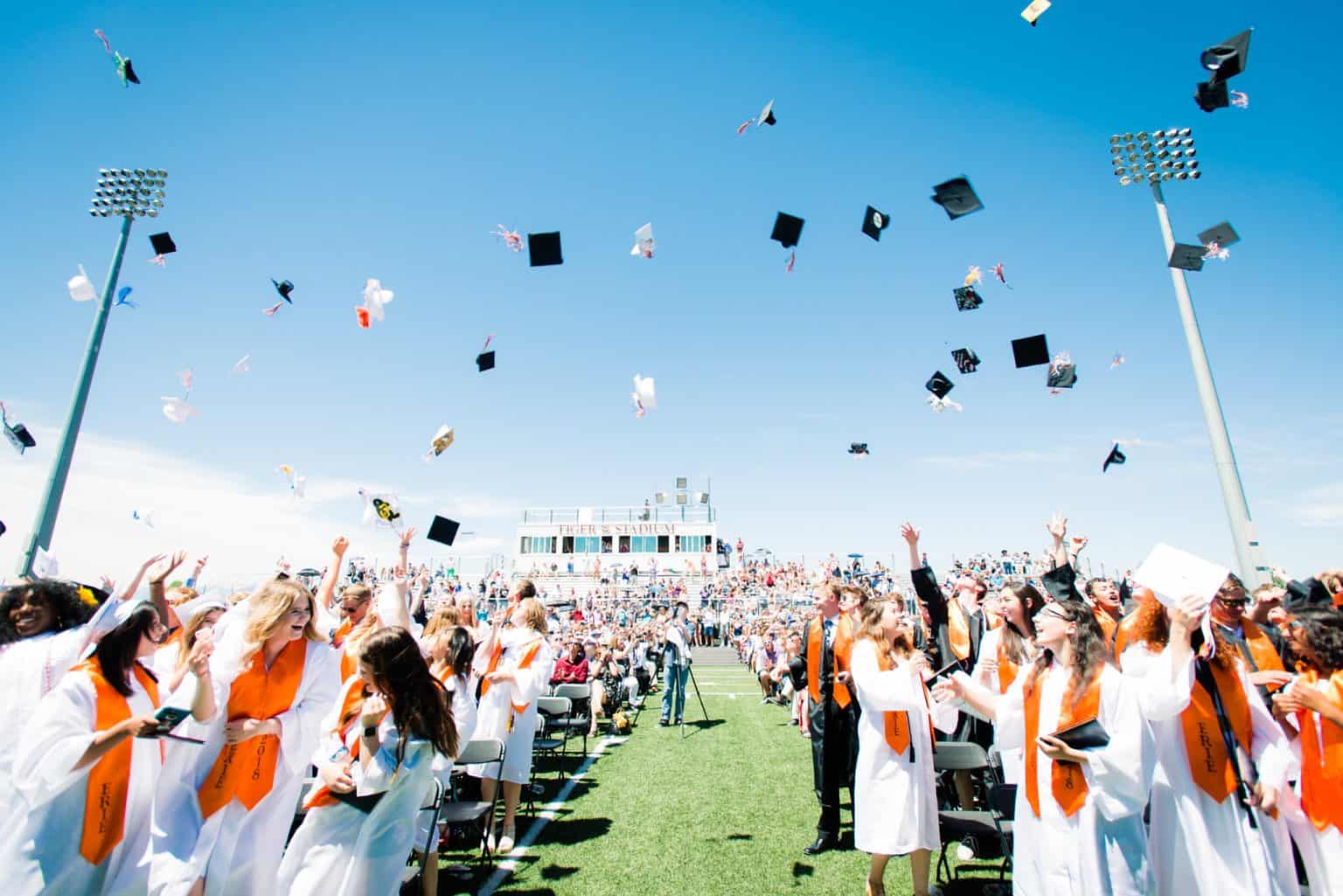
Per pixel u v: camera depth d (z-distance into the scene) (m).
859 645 4.14
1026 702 3.29
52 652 3.16
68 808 2.76
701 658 24.78
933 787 4.05
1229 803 2.93
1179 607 2.79
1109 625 4.41
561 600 32.59
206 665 2.98
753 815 5.96
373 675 3.06
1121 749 2.78
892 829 3.82
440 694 3.20
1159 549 3.01
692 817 5.91
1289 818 3.07
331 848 2.96
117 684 2.95
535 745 7.42
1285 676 3.29
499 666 5.57
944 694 3.76
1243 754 3.01
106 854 2.86
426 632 4.92
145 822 3.07
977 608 5.82
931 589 5.11
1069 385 6.70
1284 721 3.36
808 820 5.79
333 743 3.13
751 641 20.67
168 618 4.08
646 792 6.77
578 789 6.91
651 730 10.48
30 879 2.64
